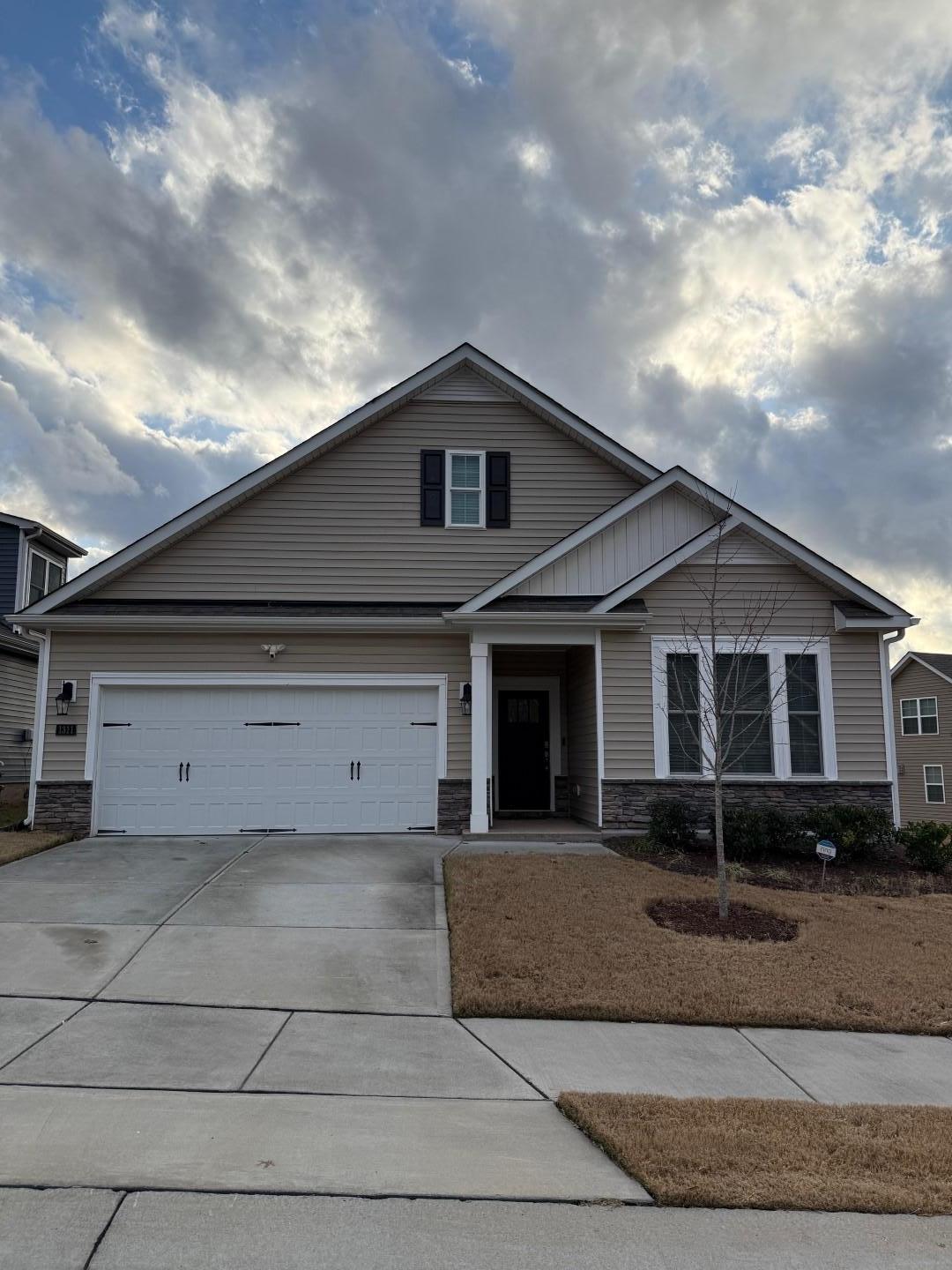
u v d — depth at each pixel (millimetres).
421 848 11836
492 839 12430
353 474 14664
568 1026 6004
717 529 12758
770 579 12938
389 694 13297
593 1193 3740
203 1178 3727
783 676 12773
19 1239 3229
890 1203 3699
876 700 12852
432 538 14641
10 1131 4133
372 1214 3502
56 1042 5340
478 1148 4129
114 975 6629
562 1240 3367
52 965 6809
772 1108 4684
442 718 13227
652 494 13516
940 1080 5336
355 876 10023
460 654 13367
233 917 8258
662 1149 4094
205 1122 4312
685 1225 3518
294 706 13203
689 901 8953
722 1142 4207
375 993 6449
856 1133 4375
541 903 8625
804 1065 5484
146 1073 4918
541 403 14812
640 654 12789
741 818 11195
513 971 6805
